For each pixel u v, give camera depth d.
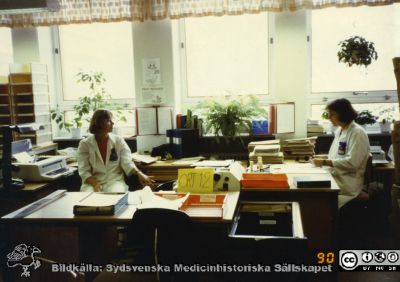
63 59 5.05
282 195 3.02
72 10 4.43
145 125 4.55
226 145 4.51
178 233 2.18
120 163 3.85
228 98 4.54
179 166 3.96
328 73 4.68
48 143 4.52
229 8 4.20
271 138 4.46
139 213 2.20
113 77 4.98
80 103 4.77
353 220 3.64
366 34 4.55
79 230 2.77
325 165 3.61
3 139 3.38
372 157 3.84
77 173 4.19
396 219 3.48
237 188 2.87
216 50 4.83
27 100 4.39
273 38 4.68
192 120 4.45
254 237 2.08
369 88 4.62
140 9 4.35
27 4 3.46
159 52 4.54
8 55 4.89
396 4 4.45
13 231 2.74
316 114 4.75
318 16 4.61
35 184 3.54
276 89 4.43
